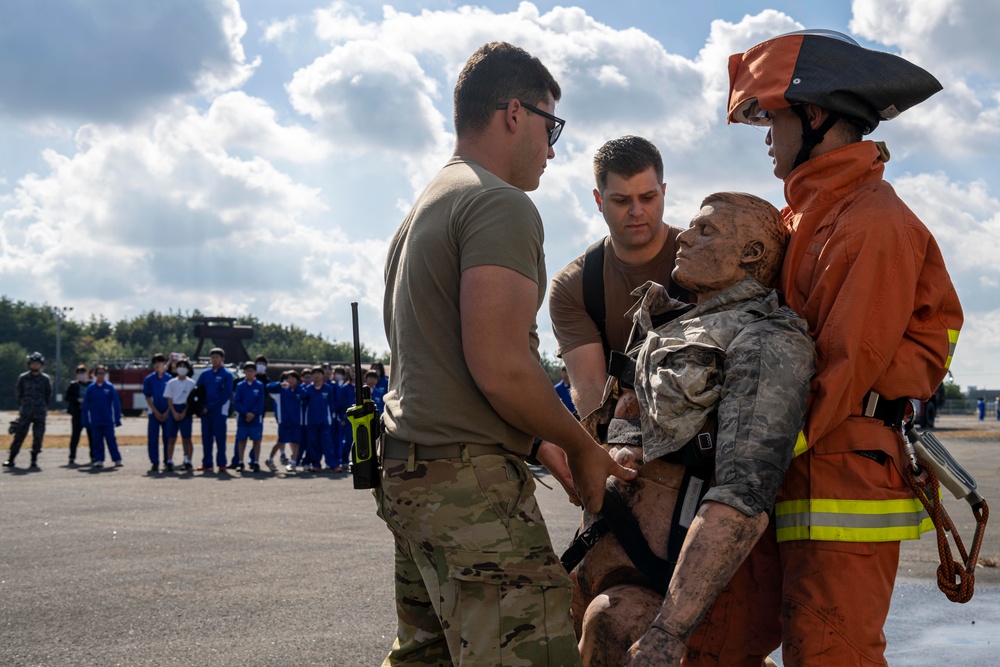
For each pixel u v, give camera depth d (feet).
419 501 7.69
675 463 7.93
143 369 151.33
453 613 7.57
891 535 7.65
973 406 229.25
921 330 7.96
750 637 8.41
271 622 17.24
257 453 56.85
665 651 6.52
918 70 8.02
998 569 21.33
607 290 11.23
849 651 7.51
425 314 7.83
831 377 7.26
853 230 7.61
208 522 31.63
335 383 58.80
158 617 17.65
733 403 7.16
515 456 7.91
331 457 57.93
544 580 7.59
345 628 16.78
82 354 453.99
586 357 11.45
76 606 18.61
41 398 58.44
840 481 7.61
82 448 77.56
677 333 7.93
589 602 8.36
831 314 7.47
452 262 7.77
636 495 8.07
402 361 7.98
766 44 8.45
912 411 7.95
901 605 17.81
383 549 25.67
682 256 8.20
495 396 7.42
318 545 26.40
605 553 8.19
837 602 7.54
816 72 8.02
